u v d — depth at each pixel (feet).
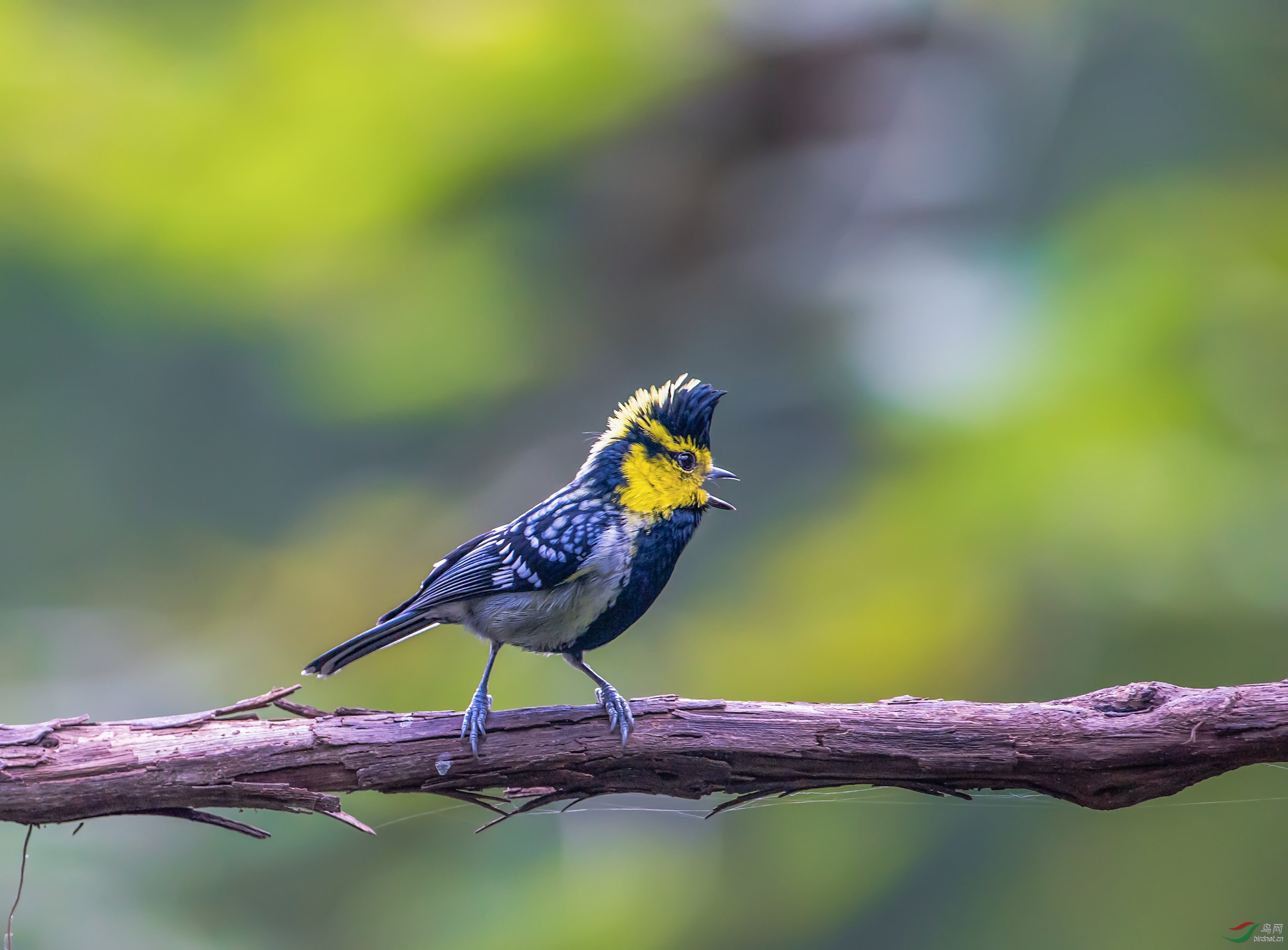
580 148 55.06
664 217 58.90
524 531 23.85
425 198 53.62
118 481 69.05
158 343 63.26
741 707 20.88
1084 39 48.96
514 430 60.59
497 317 56.90
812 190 57.57
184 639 59.16
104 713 52.85
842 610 43.88
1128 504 39.52
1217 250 42.42
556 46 49.85
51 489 68.28
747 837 47.52
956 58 53.67
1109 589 40.73
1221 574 39.50
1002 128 51.65
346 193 52.24
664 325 59.77
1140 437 40.11
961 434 41.68
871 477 47.75
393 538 56.34
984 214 51.01
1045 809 46.91
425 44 48.60
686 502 24.75
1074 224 46.34
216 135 49.24
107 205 51.44
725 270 58.80
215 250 53.93
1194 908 43.16
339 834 48.11
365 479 61.57
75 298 59.36
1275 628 39.93
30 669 57.93
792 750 20.42
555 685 47.44
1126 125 48.29
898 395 44.19
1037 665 42.04
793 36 54.34
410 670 48.47
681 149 57.72
